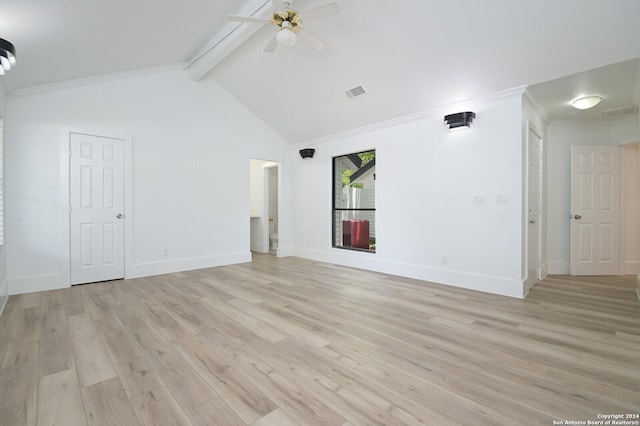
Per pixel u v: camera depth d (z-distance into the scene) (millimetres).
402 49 3170
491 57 2926
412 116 4090
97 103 3889
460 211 3695
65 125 3652
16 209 3348
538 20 2469
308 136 5582
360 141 4867
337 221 5496
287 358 1951
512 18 2516
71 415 1415
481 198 3512
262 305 3014
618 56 2545
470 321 2578
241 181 5328
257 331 2375
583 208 4332
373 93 3951
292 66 3984
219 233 5059
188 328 2430
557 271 4453
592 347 2094
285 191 6059
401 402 1513
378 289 3607
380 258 4590
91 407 1472
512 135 3268
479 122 3520
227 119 5148
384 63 3428
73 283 3730
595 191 4332
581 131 4430
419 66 3309
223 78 4809
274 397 1551
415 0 2641
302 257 5941
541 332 2346
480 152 3512
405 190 4262
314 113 4852
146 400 1523
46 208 3533
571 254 4344
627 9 2199
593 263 4336
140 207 4254
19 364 1868
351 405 1489
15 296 3281
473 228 3586
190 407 1472
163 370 1806
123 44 3152
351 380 1705
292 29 2496
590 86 3121
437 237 3920
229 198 5172
